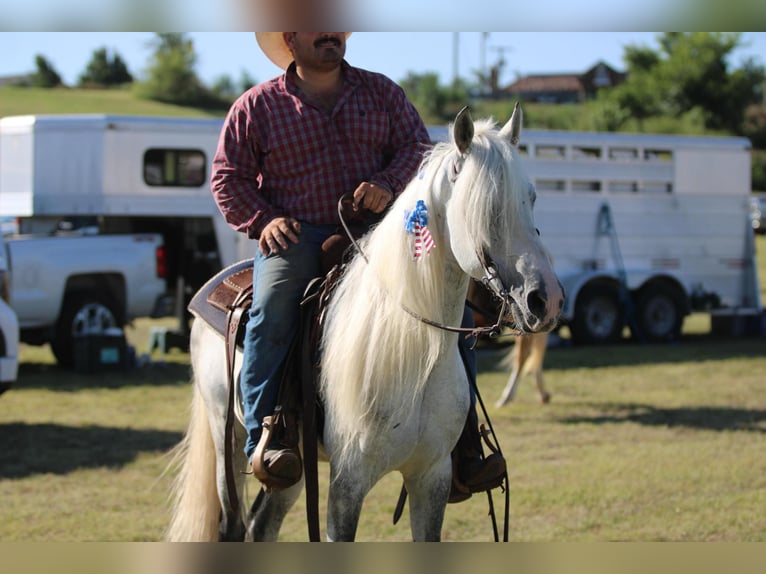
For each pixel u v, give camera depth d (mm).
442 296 4965
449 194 4852
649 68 70438
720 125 64875
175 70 78000
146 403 14477
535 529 8195
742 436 11992
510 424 12797
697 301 22188
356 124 5543
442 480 5289
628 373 17156
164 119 18875
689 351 20203
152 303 18219
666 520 8375
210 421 6238
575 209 20891
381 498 9477
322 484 9977
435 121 64562
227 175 5609
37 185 18812
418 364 5012
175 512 6398
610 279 21234
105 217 20766
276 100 5543
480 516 8648
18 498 9328
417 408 5090
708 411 13672
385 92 5680
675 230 21922
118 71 89562
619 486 9555
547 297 4387
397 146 5695
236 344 5680
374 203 5348
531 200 4656
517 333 4680
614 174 21250
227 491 5957
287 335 5332
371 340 5027
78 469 10516
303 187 5543
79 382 16391
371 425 5027
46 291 17094
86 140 18625
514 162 4625
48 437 12133
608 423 12836
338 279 5359
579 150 21062
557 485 9625
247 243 19109
